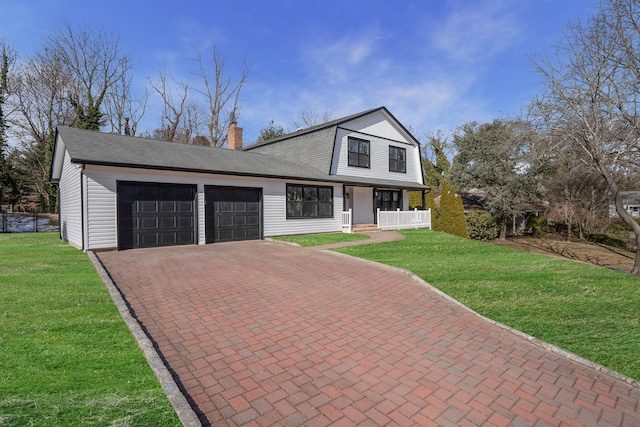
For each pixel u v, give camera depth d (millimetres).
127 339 3934
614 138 11242
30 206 27812
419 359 3887
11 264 8141
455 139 25266
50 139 23891
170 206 11367
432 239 13820
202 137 33375
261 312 5199
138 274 7266
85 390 2838
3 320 4320
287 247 11531
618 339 4609
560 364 3945
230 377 3340
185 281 6793
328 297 6047
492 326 5008
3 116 23797
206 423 2631
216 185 12391
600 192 20859
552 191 22531
